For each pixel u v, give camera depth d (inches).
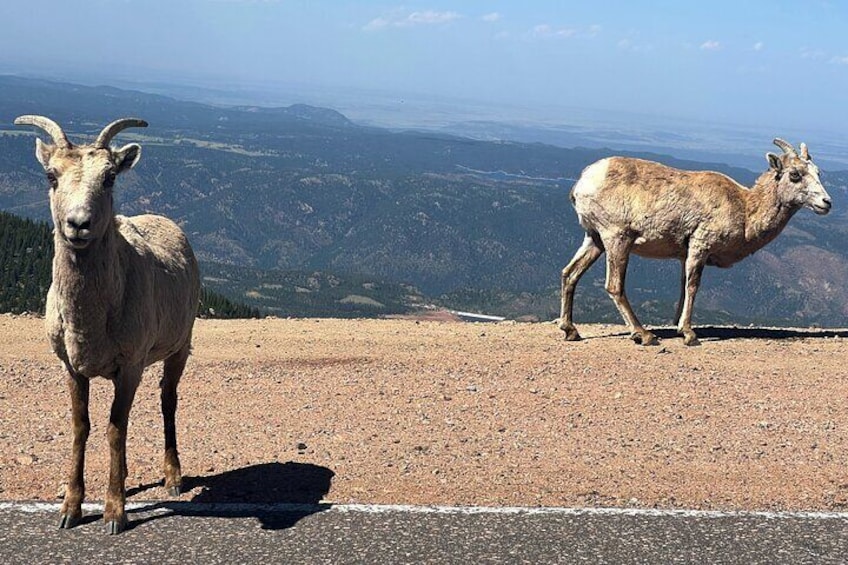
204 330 301.7
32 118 164.7
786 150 281.3
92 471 183.9
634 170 284.0
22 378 237.8
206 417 213.8
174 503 172.2
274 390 232.4
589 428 209.2
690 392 233.1
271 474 183.9
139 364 169.3
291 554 156.2
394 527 163.3
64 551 156.9
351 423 210.7
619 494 176.7
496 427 209.0
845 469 189.0
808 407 223.9
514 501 173.6
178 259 183.6
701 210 281.1
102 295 163.0
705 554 157.9
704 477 184.4
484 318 2484.0
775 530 164.6
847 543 161.5
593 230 287.9
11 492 175.0
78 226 157.8
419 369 250.4
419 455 193.2
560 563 155.1
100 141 165.3
